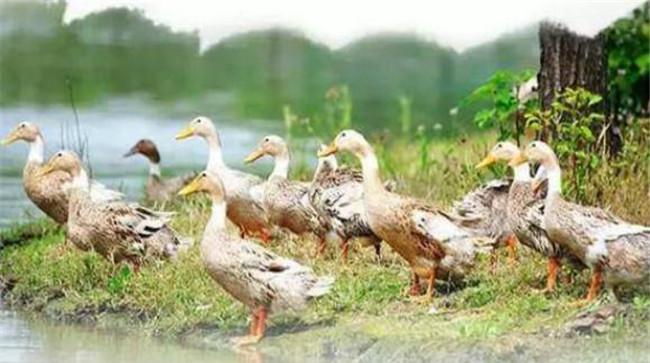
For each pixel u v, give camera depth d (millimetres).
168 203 20641
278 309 14531
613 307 14086
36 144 18516
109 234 16328
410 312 14648
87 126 29266
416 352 13680
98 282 16469
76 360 14289
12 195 22547
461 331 13875
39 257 17688
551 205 14484
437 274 15102
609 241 14203
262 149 17391
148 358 14336
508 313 14273
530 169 17188
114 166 25062
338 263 16312
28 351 14648
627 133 19656
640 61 21531
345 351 14016
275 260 14523
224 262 14492
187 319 15188
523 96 19391
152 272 16219
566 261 14953
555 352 13531
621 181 17469
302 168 22203
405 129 26922
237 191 17547
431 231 14820
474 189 17734
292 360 14062
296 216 16969
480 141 21688
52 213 18266
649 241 14266
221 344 14664
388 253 16828
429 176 21047
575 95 17203
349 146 15188
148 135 28641
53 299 16438
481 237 15422
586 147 17719
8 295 16891
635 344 13656
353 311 14758
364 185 15141
